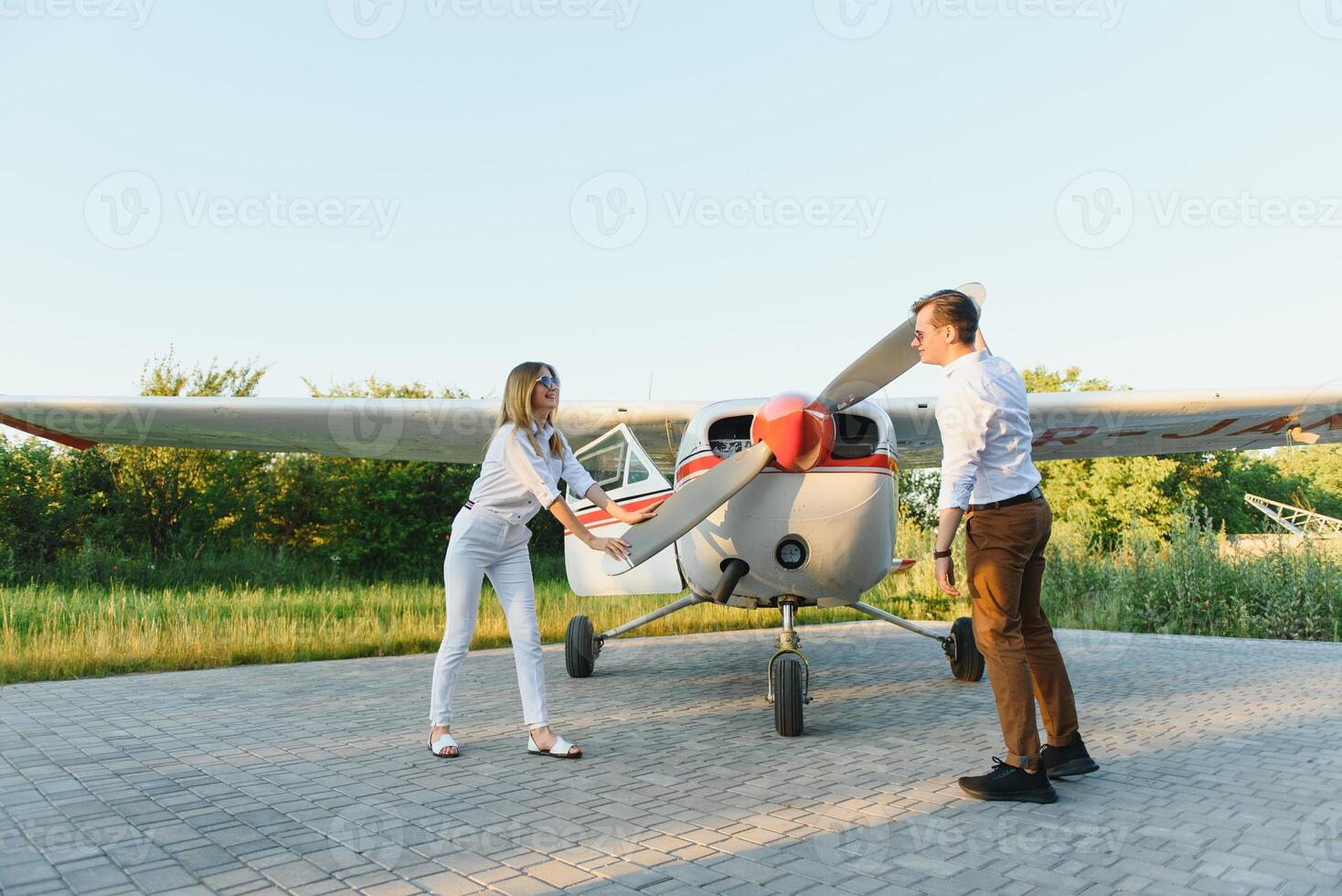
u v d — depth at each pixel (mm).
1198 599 9258
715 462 4121
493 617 9086
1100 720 3908
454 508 16359
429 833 2266
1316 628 8406
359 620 9031
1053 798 2543
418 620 9219
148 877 1937
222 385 16016
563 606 10656
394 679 5457
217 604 10102
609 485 5273
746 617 10117
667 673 5719
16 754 3223
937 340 2785
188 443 6719
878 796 2635
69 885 1885
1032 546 2676
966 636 5148
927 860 2047
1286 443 6797
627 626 5441
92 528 13742
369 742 3457
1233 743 3393
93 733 3646
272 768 3010
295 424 6121
